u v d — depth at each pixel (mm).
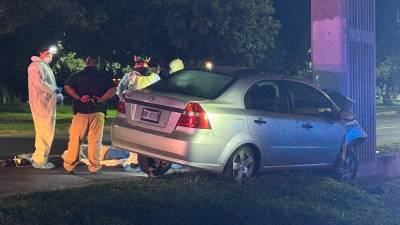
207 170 7484
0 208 5754
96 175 8586
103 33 25203
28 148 13547
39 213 5711
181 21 23938
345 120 9359
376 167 11109
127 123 7898
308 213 6953
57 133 18922
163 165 8773
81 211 5887
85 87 8266
